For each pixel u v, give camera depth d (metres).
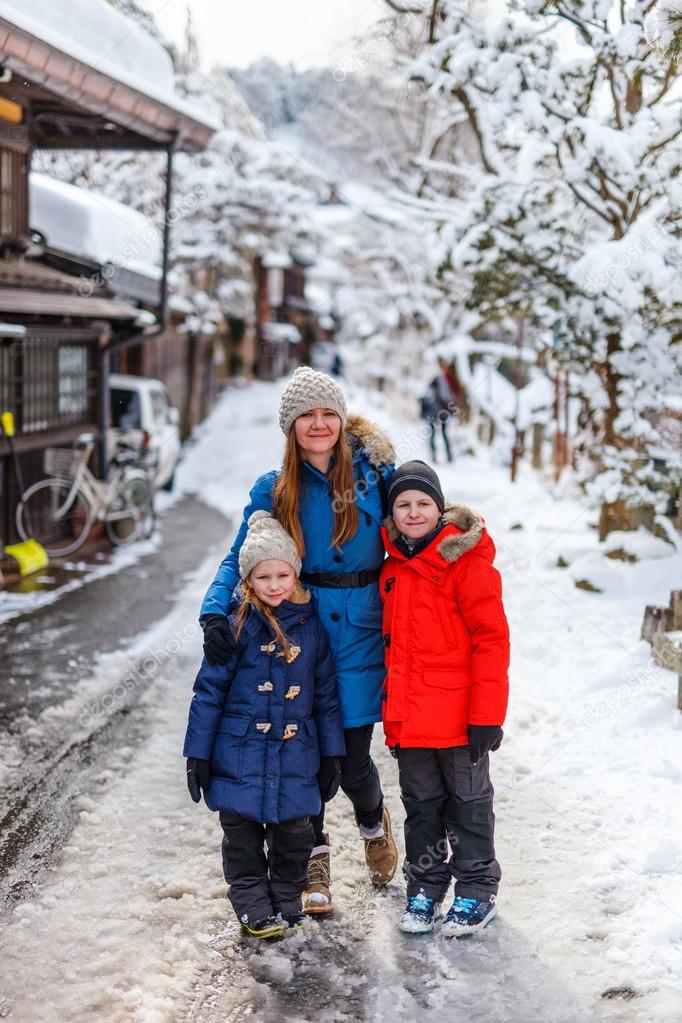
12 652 6.50
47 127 9.58
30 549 8.96
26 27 6.28
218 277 22.34
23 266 9.30
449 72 7.07
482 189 7.08
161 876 3.58
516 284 7.36
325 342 47.12
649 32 5.38
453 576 3.13
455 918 3.15
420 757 3.24
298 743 3.11
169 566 9.72
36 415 9.52
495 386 14.86
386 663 3.20
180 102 8.95
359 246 22.34
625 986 2.88
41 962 3.03
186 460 19.66
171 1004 2.83
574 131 6.58
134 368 17.97
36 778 4.50
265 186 19.95
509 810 4.01
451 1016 2.78
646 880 3.43
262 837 3.23
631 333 6.80
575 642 6.00
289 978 2.96
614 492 7.11
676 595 5.41
